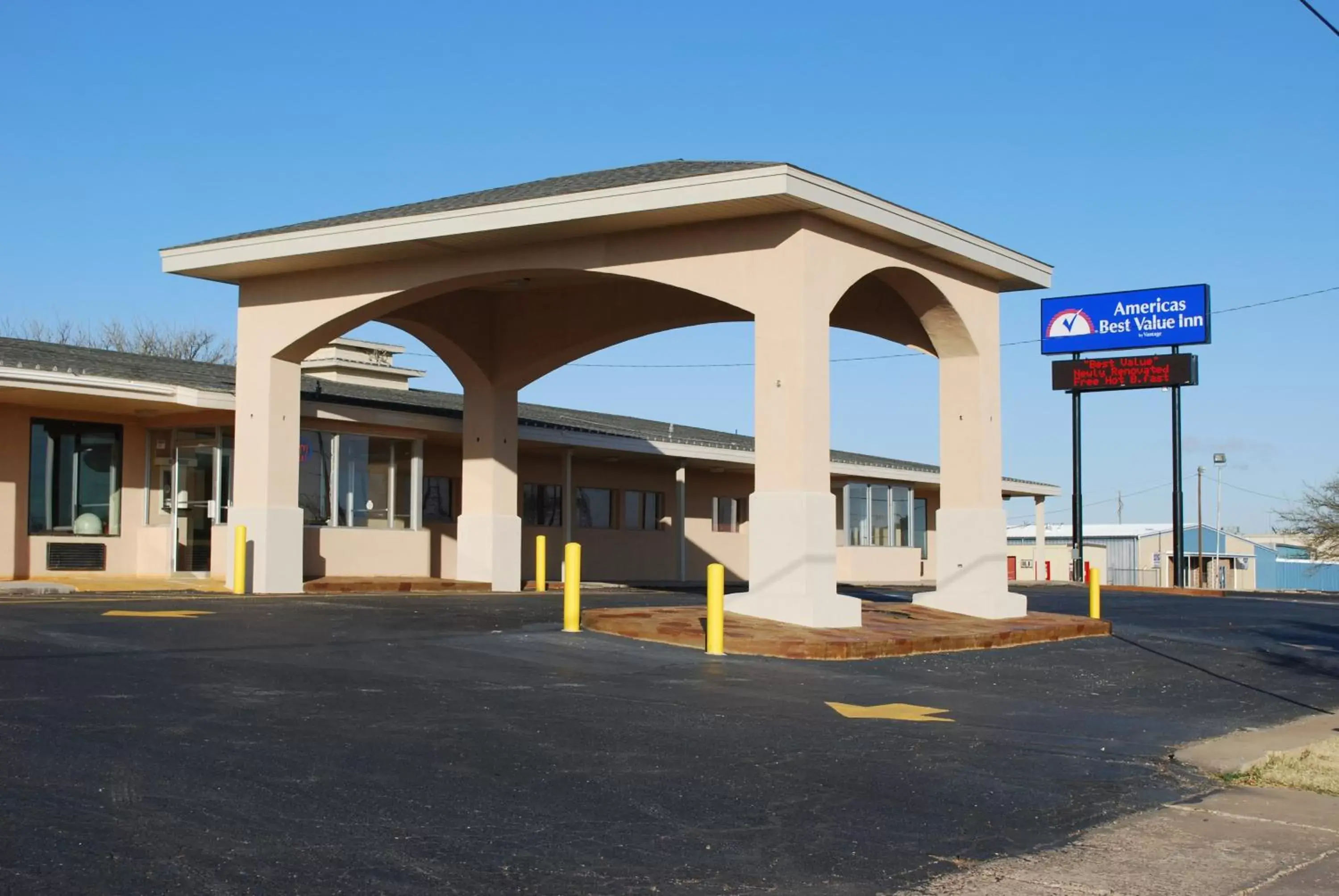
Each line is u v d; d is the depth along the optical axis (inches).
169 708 374.0
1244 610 1128.8
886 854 272.7
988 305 853.2
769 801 310.3
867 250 730.2
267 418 866.8
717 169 691.4
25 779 286.7
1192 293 1544.0
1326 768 387.2
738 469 1481.3
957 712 471.2
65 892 217.5
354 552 985.5
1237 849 291.4
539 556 1016.2
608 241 748.6
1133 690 562.3
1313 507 2246.6
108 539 943.0
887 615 776.3
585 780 318.7
